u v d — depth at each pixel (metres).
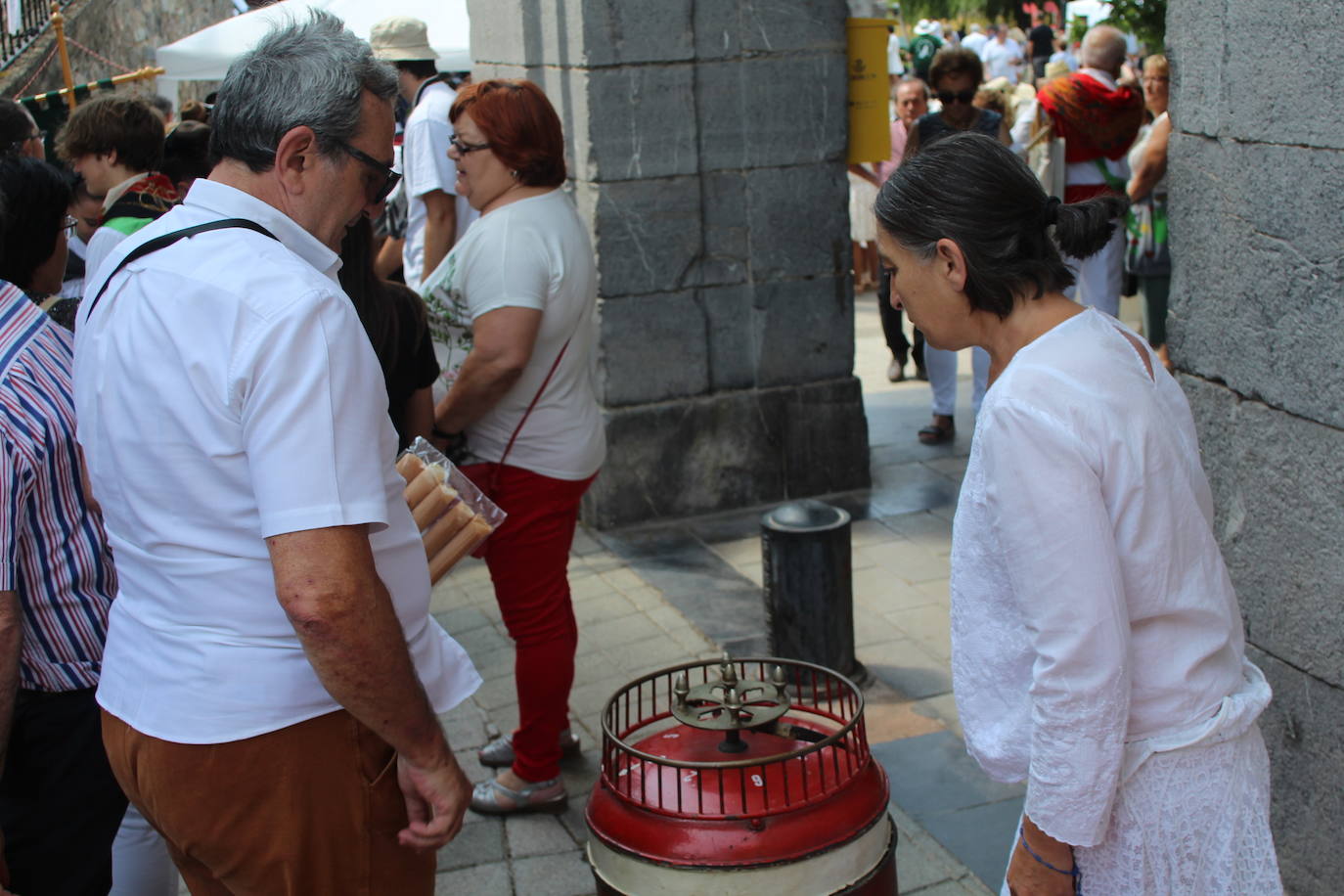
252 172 1.83
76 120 3.67
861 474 6.15
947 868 3.15
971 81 6.12
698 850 2.02
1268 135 2.57
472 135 3.28
